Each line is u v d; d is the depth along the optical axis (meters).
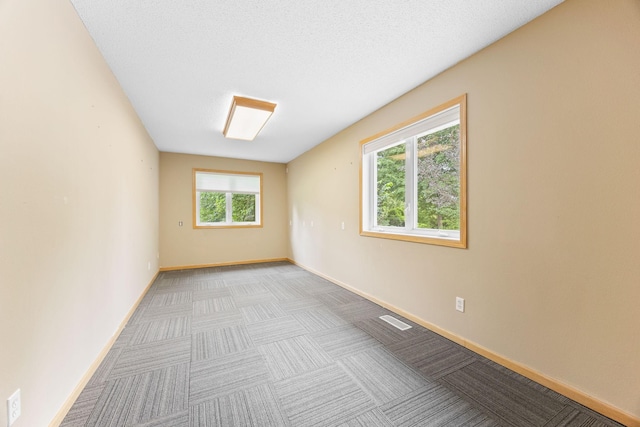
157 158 5.05
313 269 5.13
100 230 2.06
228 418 1.46
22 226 1.17
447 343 2.31
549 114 1.70
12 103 1.11
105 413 1.49
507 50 1.93
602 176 1.48
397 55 2.19
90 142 1.89
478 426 1.40
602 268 1.48
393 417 1.46
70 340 1.57
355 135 3.76
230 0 1.61
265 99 3.00
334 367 1.95
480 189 2.12
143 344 2.32
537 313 1.77
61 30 1.50
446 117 2.44
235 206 6.19
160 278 4.70
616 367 1.43
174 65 2.31
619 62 1.41
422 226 2.90
